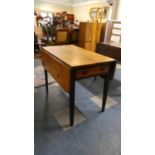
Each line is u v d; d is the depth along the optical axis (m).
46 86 2.24
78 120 1.65
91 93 2.29
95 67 1.40
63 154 1.23
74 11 8.48
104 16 5.91
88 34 4.49
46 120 1.63
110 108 1.91
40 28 4.49
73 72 1.24
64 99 2.07
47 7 7.82
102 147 1.31
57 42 4.32
